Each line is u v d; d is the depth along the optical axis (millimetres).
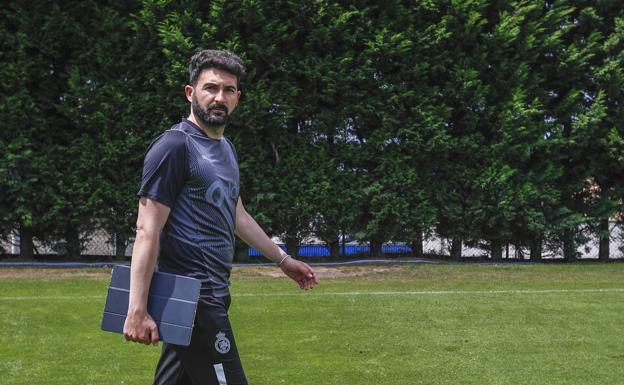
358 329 6137
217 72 2674
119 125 10383
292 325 6270
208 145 2691
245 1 10266
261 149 10789
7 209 10320
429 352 5395
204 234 2645
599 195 12523
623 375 4816
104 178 10523
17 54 10148
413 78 11234
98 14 10414
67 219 10445
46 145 10484
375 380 4637
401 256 12078
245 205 10820
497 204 11352
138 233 2516
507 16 11391
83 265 10461
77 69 10312
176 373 2721
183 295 2457
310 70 10703
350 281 9234
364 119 11188
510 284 8953
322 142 11156
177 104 10352
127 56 10461
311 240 11500
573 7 11805
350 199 11102
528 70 11594
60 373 4746
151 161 2566
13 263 10305
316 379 4645
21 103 10133
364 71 10898
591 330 6203
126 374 4746
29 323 6211
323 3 10680
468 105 11281
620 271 10414
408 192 11305
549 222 11844
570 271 10398
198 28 10359
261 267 10648
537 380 4680
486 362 5121
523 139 11492
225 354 2627
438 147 11156
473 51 11477
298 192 10961
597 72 11883
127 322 2428
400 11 11188
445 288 8555
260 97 10422
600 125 11984
